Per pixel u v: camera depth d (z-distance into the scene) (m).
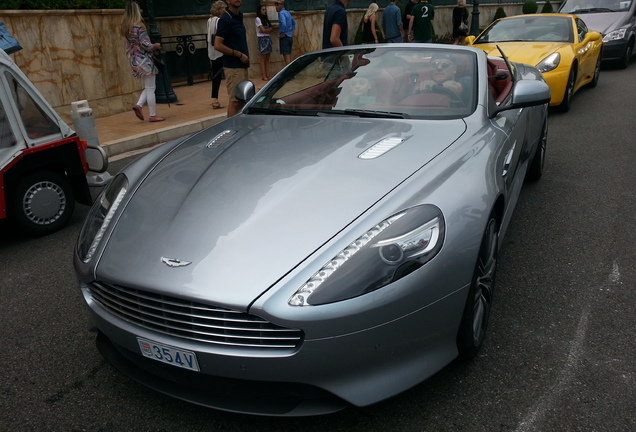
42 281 3.71
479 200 2.38
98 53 8.90
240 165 2.64
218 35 7.00
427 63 3.54
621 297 3.10
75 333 3.05
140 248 2.24
